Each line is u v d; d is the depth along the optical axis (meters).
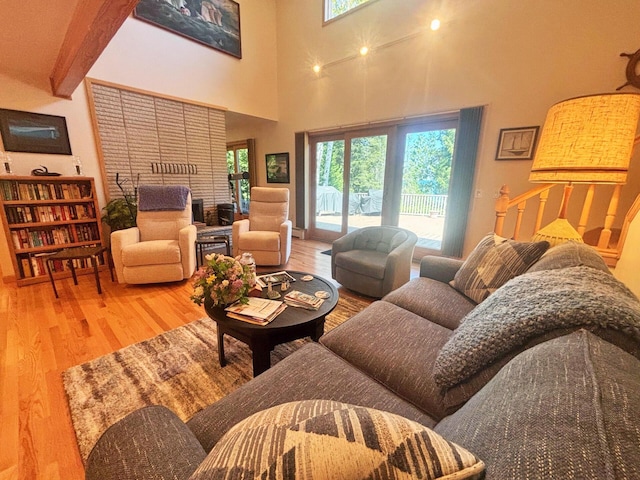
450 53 3.22
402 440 0.37
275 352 1.80
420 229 3.94
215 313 1.51
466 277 1.65
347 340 1.23
